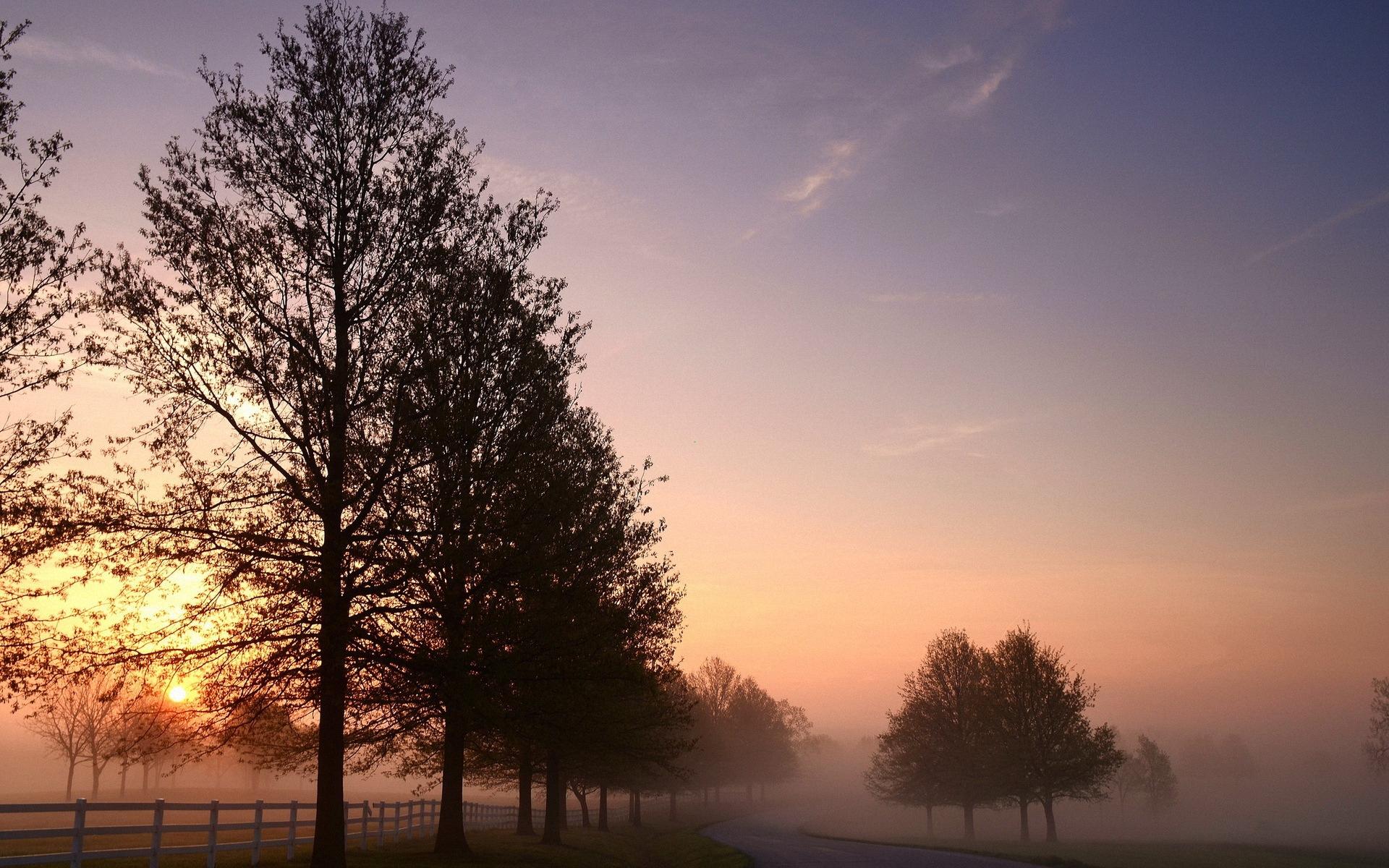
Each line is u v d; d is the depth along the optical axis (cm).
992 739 5759
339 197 2020
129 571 1738
